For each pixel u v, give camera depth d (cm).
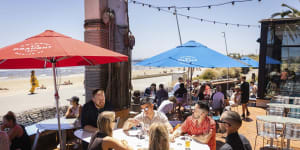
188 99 680
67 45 227
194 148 263
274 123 400
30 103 1357
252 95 979
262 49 879
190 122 317
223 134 531
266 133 414
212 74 2070
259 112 793
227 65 356
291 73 839
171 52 436
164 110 514
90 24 519
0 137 272
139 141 285
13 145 328
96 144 215
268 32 862
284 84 852
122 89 600
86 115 336
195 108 312
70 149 449
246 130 582
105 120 225
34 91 2034
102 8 520
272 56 866
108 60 338
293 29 819
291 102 668
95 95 338
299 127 376
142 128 325
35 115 646
